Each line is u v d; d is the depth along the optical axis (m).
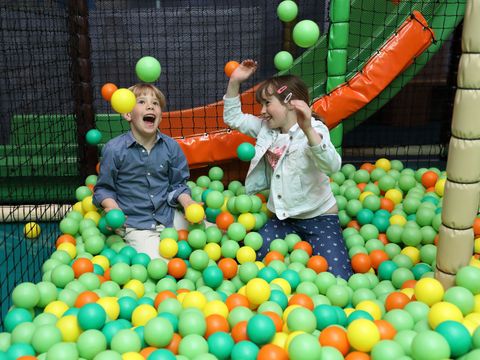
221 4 4.99
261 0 4.86
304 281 2.16
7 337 1.70
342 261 2.45
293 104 2.25
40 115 3.78
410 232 2.57
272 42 4.91
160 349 1.53
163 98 2.71
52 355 1.51
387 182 3.28
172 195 2.72
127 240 2.63
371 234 2.70
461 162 1.71
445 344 1.46
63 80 3.88
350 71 3.61
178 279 2.34
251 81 4.71
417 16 3.33
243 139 3.42
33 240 2.83
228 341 1.63
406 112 5.70
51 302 1.95
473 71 1.63
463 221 1.77
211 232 2.57
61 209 3.30
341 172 3.55
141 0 5.07
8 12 3.83
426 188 3.39
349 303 2.07
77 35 3.36
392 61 3.32
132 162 2.64
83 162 3.50
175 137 3.46
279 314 1.80
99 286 2.13
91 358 1.57
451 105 4.34
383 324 1.64
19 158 3.36
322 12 4.59
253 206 2.71
